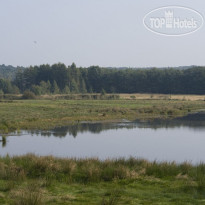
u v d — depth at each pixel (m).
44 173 16.62
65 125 56.25
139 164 18.80
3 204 11.63
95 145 36.53
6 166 17.56
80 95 165.88
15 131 48.12
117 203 12.02
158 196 13.40
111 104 111.50
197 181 15.24
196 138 42.03
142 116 74.25
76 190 14.20
